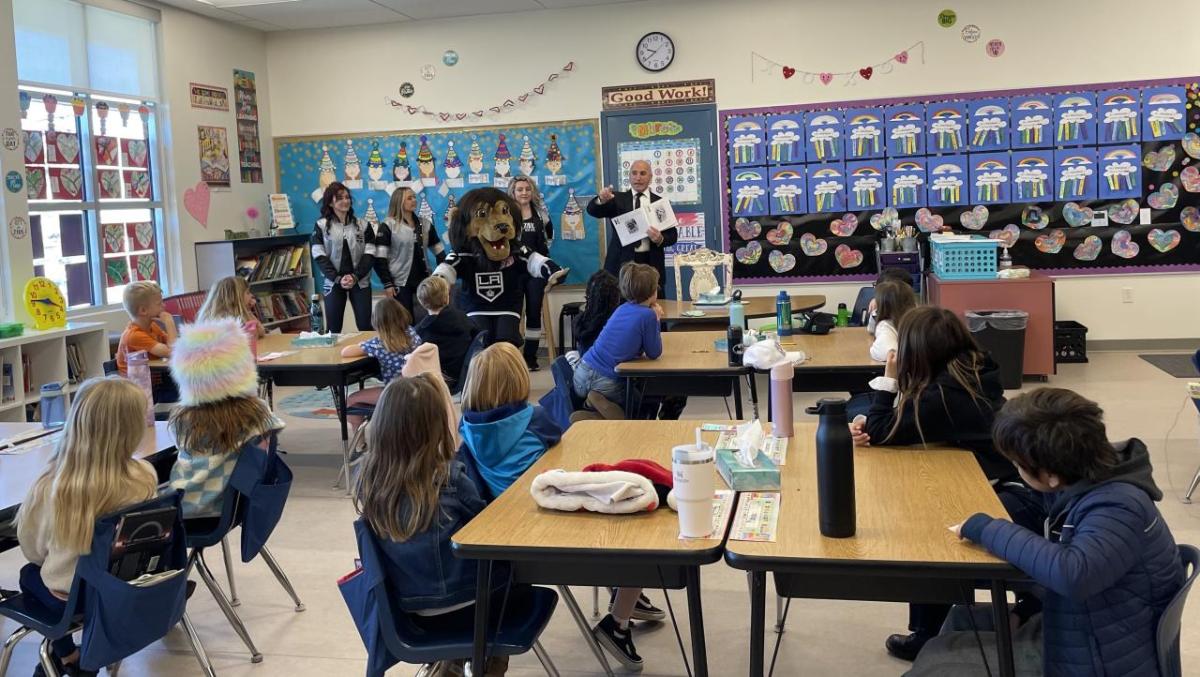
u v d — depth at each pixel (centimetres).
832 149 834
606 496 223
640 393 444
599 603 348
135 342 511
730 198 855
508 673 298
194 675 307
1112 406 621
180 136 802
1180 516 415
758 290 862
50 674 264
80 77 711
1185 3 772
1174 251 798
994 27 801
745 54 837
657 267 723
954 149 817
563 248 890
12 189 625
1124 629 182
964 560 187
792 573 196
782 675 290
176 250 804
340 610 356
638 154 865
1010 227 818
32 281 620
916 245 795
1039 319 706
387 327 495
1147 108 788
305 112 916
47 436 340
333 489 509
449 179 898
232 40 869
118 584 239
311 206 925
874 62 820
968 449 274
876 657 300
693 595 205
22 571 273
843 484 201
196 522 314
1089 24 788
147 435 341
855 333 506
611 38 856
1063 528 188
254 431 312
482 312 632
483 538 210
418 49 890
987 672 197
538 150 882
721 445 283
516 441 282
